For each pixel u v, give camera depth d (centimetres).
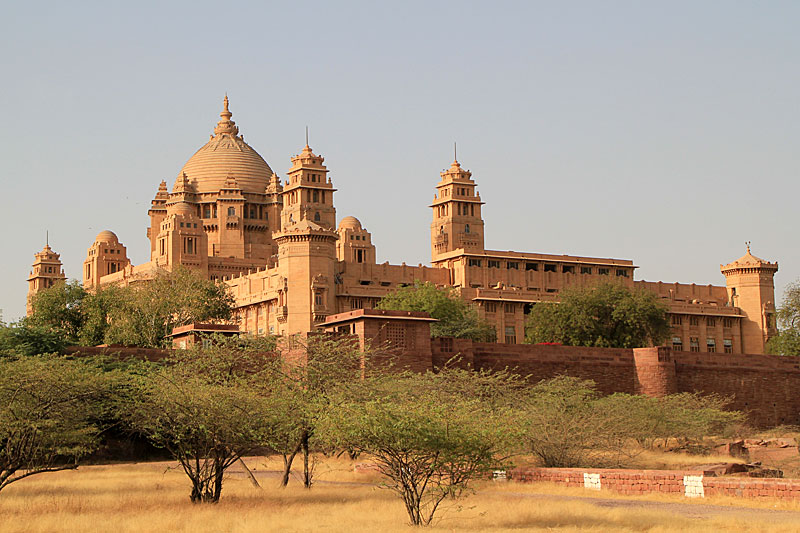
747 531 3547
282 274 14050
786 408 10288
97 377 5259
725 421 8312
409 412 4159
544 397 6731
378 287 14862
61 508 4512
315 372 6059
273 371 5944
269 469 6762
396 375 7125
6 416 4816
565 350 9244
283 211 17912
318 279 13912
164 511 4388
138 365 7175
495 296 15462
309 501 4812
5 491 5278
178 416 4912
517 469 5406
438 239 18025
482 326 12875
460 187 18338
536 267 16988
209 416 4866
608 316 12188
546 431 6094
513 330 15575
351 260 16912
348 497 4950
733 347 17438
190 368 5831
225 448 4941
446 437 4109
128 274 17225
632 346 12000
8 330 7769
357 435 4166
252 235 18988
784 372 10338
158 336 11844
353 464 6744
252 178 19288
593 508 4222
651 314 12119
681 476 4694
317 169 17700
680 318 16888
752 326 17475
